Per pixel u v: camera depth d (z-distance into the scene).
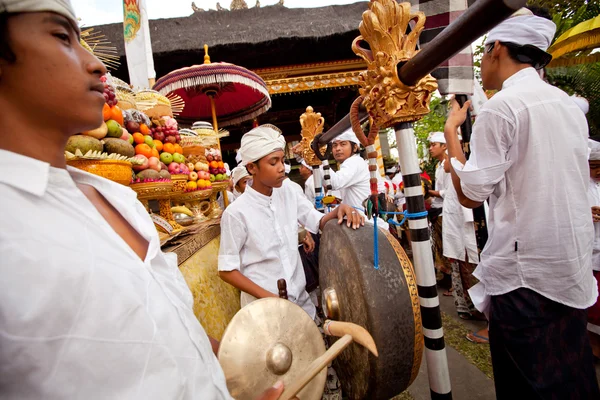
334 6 7.48
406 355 1.15
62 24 0.49
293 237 1.93
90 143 1.18
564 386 1.33
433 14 1.46
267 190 1.83
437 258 4.40
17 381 0.40
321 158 2.91
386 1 1.16
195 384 0.53
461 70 1.45
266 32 6.25
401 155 1.29
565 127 1.33
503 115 1.34
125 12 2.92
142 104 1.95
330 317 1.50
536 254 1.35
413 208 1.28
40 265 0.41
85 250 0.47
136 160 1.45
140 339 0.47
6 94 0.48
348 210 1.52
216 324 1.53
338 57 6.96
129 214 0.70
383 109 1.27
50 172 0.51
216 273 1.84
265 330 1.09
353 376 1.43
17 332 0.39
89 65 0.53
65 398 0.41
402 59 1.19
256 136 1.68
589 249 1.35
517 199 1.38
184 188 2.10
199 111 3.69
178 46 6.07
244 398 1.01
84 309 0.43
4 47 0.45
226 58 6.58
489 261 1.51
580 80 6.16
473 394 2.15
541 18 1.42
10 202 0.44
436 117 13.85
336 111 8.71
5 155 0.47
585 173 1.36
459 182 1.54
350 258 1.30
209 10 7.25
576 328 1.36
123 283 0.48
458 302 3.33
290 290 1.82
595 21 5.39
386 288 1.16
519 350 1.40
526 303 1.38
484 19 0.78
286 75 6.26
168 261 0.86
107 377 0.44
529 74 1.44
